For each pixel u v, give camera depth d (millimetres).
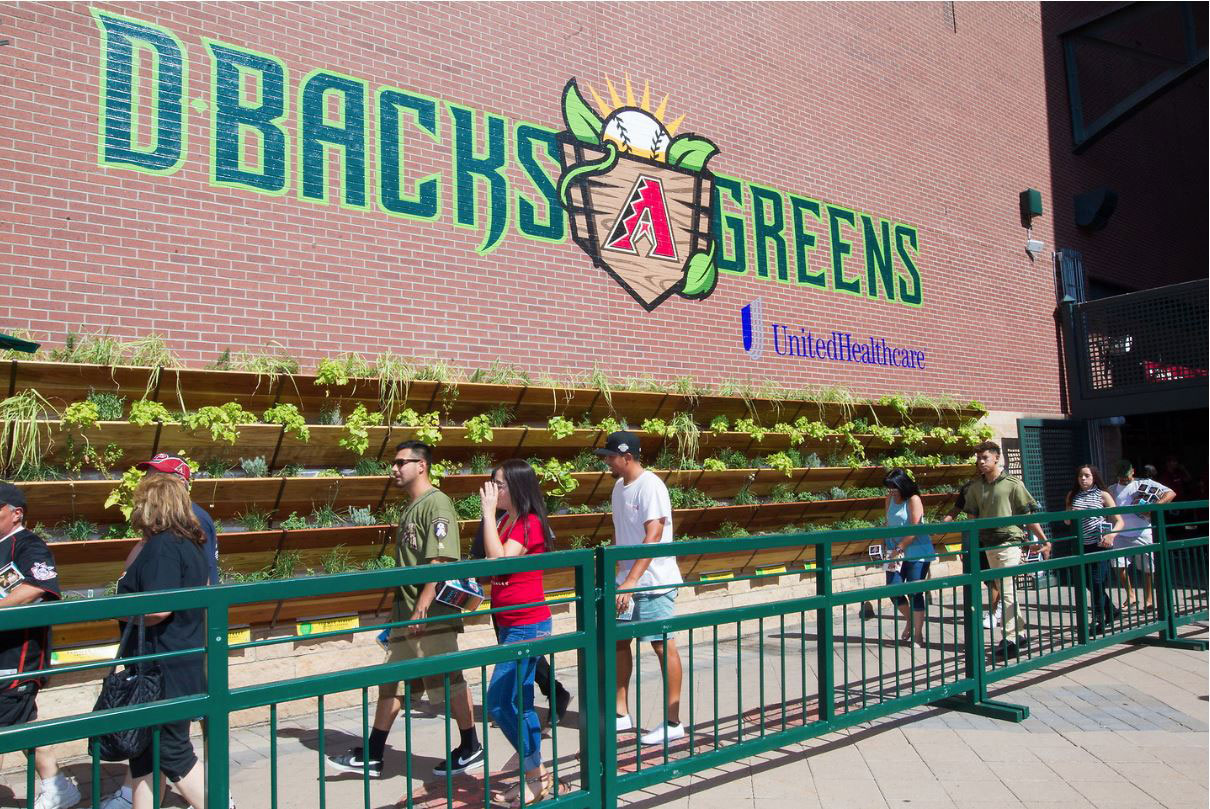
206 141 6875
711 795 4316
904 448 11219
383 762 4715
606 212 9125
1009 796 4254
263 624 6203
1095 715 5664
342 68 7625
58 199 6195
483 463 7547
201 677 3600
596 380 8414
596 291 8938
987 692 6191
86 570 5703
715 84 10297
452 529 4617
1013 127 14188
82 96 6383
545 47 8914
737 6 10664
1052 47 15242
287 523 6453
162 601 2721
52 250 6129
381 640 4422
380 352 7488
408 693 3316
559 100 8938
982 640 5930
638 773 4062
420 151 7961
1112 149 15953
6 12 6137
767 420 9789
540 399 7875
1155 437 16141
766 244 10508
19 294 5969
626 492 5301
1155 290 13000
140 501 3773
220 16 7055
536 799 4105
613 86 9367
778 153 10820
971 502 8047
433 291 7859
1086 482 8805
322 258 7301
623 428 8391
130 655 3469
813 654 7461
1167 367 12852
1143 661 7254
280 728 5715
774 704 5637
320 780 3064
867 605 6715
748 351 10109
